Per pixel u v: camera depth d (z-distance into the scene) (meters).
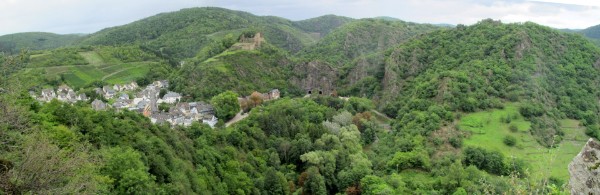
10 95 29.09
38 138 27.22
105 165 38.72
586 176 16.38
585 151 16.75
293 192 70.50
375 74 153.12
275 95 154.62
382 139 96.81
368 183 67.81
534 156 73.38
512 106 91.44
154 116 117.06
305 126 100.31
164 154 50.94
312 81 172.62
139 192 37.78
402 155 75.69
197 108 121.44
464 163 72.69
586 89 101.19
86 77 185.25
